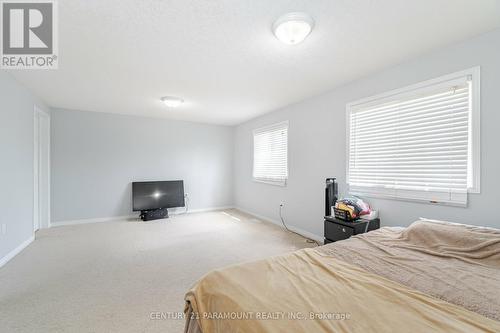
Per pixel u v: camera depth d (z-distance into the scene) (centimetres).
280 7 153
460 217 196
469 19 165
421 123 221
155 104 394
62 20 167
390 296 102
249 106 404
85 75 269
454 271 128
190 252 296
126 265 256
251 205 522
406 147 233
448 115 203
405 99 232
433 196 211
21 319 165
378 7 153
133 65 241
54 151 412
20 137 295
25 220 310
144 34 185
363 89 272
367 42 196
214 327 95
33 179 335
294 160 384
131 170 481
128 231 386
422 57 219
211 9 155
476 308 96
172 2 148
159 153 510
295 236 362
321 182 332
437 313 91
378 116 258
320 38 190
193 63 237
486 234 156
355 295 103
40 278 224
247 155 540
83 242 329
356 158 282
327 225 259
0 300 188
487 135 181
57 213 416
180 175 534
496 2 147
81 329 156
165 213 486
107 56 222
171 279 226
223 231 389
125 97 354
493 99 178
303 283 113
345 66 243
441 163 207
